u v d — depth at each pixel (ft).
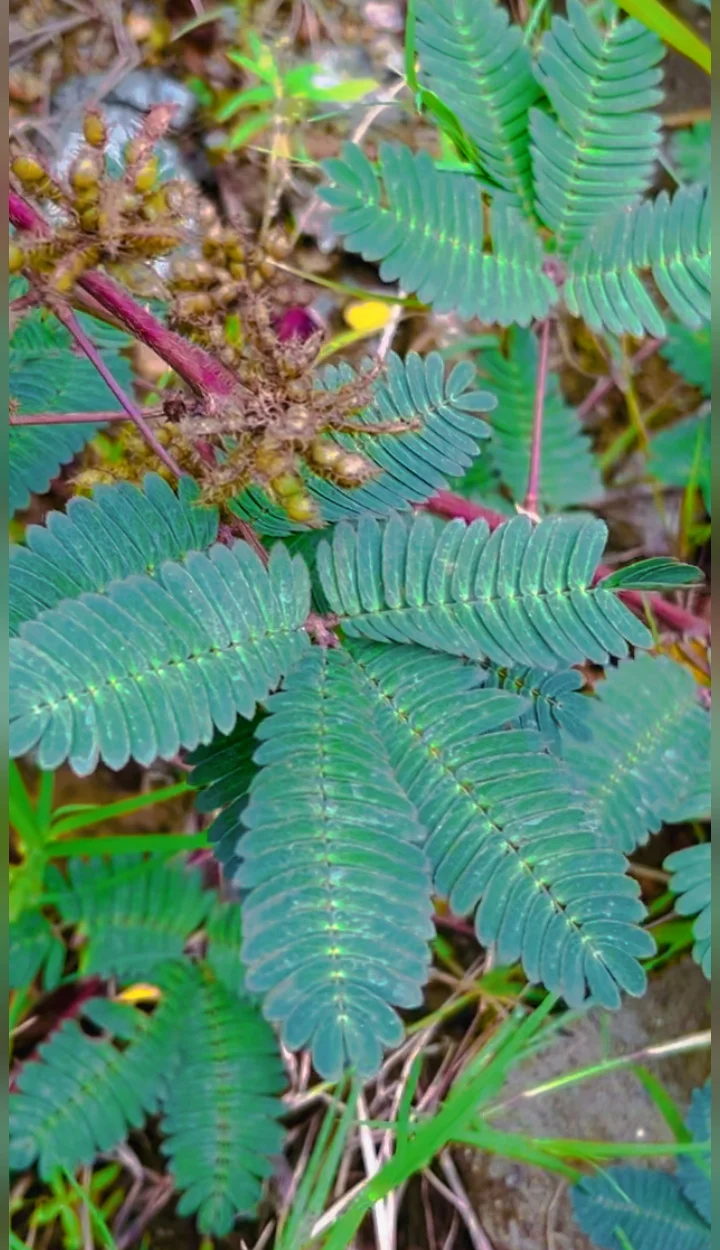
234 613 0.72
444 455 0.85
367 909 0.68
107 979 1.10
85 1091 1.02
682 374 1.23
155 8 1.27
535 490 1.05
